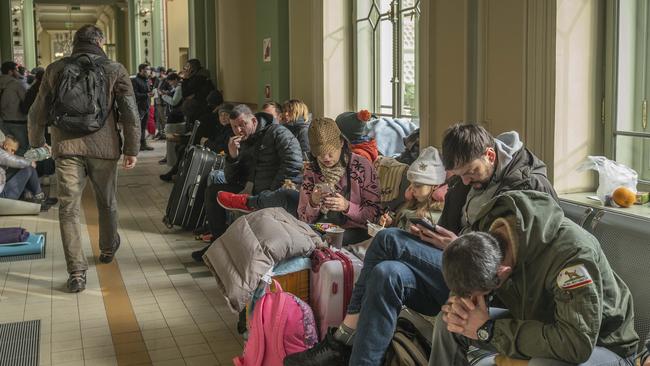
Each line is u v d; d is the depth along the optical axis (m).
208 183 5.56
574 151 3.40
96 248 5.50
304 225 3.55
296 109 5.52
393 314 2.58
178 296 4.34
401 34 5.55
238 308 3.27
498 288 2.19
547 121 3.38
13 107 8.31
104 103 4.54
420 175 3.32
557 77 3.32
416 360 2.54
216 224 5.18
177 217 5.92
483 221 2.33
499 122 3.68
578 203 3.19
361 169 3.80
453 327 2.21
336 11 6.24
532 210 2.18
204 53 11.12
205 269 4.93
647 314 2.38
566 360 2.06
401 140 5.16
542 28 3.35
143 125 12.24
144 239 5.82
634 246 2.52
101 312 4.07
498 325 2.16
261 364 3.07
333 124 3.78
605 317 2.14
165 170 9.84
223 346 3.58
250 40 9.39
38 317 3.99
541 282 2.15
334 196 3.69
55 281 4.64
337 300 3.23
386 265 2.59
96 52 4.59
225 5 9.77
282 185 4.83
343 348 2.78
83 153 4.54
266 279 3.30
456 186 3.06
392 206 3.87
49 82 4.50
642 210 2.98
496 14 3.66
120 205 7.33
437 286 2.64
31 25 15.80
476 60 3.86
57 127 4.46
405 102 5.54
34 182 7.02
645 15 3.19
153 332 3.76
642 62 3.21
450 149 2.68
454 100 4.07
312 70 6.44
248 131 5.18
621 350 2.21
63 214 4.49
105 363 3.38
